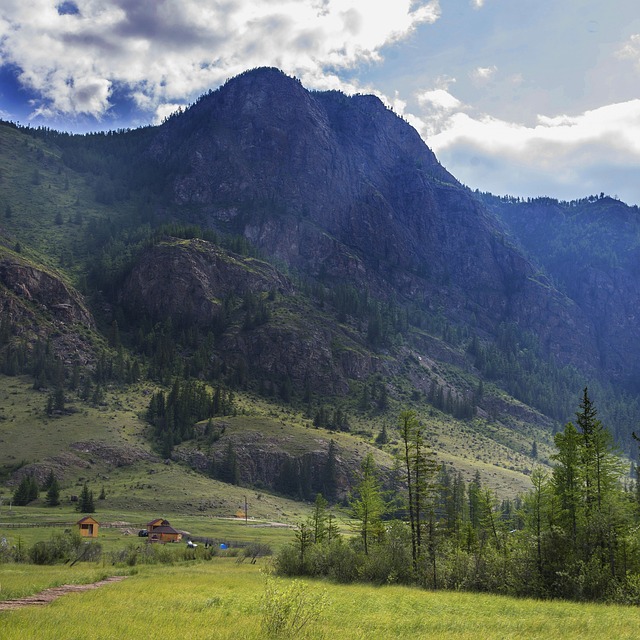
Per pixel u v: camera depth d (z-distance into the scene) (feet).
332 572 233.96
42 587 153.48
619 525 191.52
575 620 125.80
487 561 205.46
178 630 93.76
